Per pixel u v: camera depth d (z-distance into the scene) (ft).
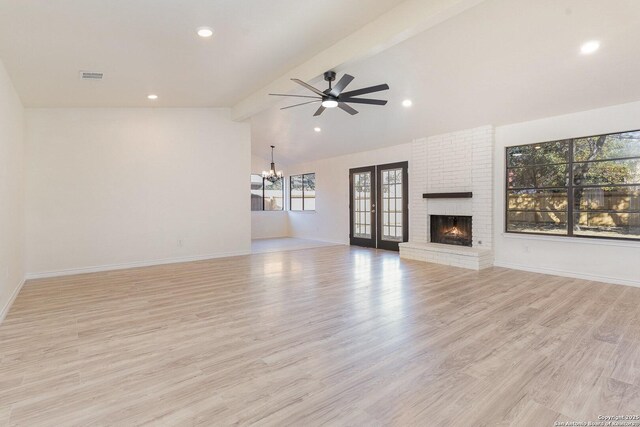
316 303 12.57
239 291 14.28
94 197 18.81
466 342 9.14
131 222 19.81
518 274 17.20
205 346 9.00
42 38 10.49
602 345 8.89
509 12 10.91
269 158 35.53
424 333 9.76
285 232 37.06
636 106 14.53
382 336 9.57
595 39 11.44
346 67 13.23
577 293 13.69
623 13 10.21
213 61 13.66
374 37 11.26
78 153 18.42
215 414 6.15
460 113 18.37
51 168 17.76
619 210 15.31
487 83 15.12
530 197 18.17
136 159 19.93
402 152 24.67
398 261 21.08
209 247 22.33
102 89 15.70
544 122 17.25
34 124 17.37
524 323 10.44
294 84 15.21
